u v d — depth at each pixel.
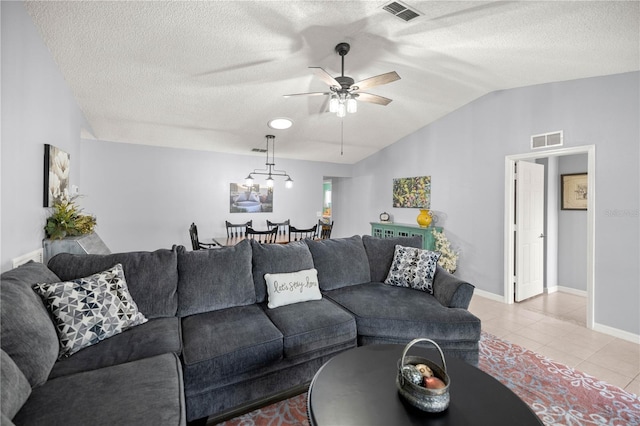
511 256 3.89
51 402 1.19
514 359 2.50
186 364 1.62
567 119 3.30
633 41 2.35
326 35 2.55
